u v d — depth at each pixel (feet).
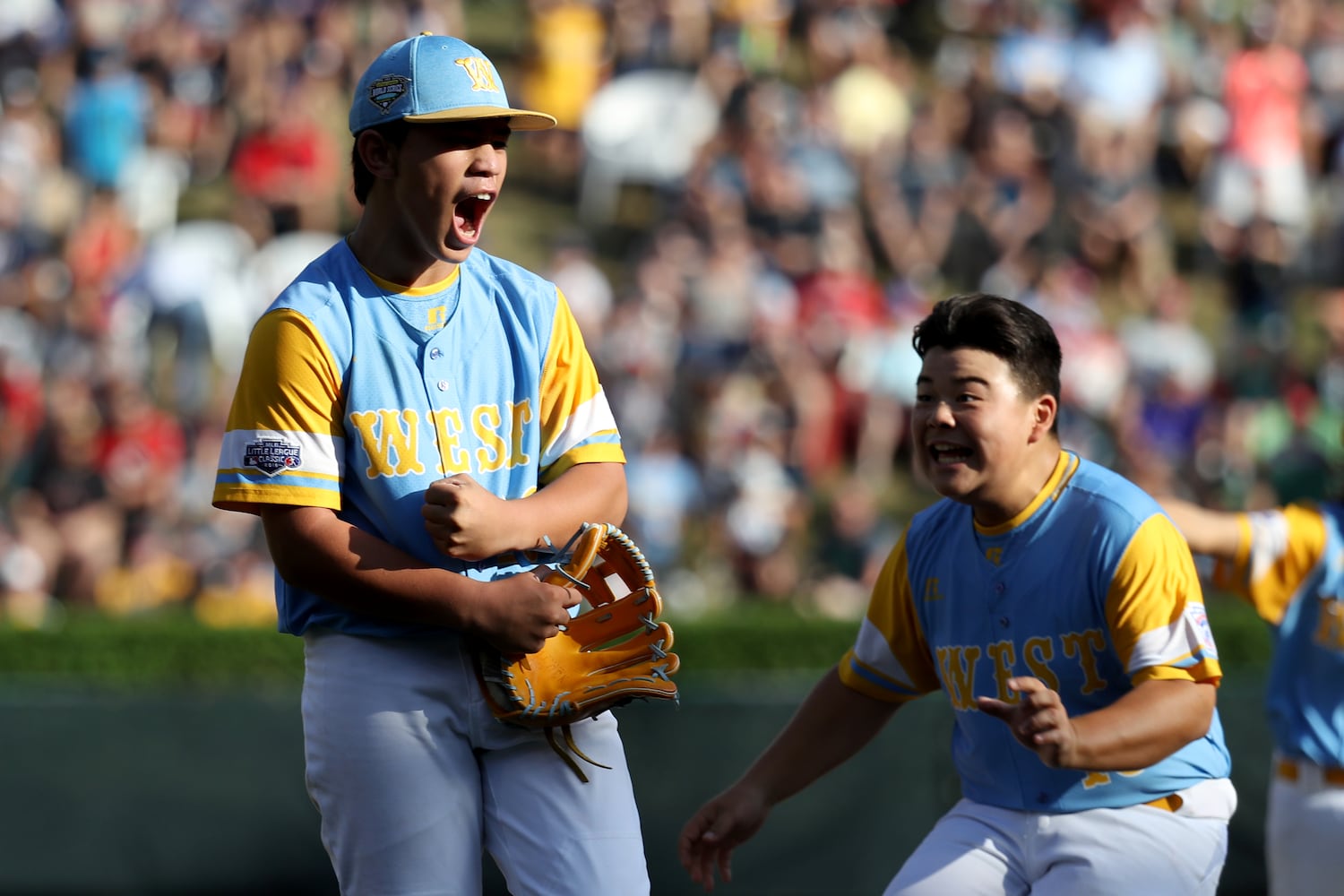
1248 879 81.92
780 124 154.71
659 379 131.95
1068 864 38.45
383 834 34.86
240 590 112.68
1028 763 38.93
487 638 33.76
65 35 159.12
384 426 34.50
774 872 80.64
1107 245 154.51
